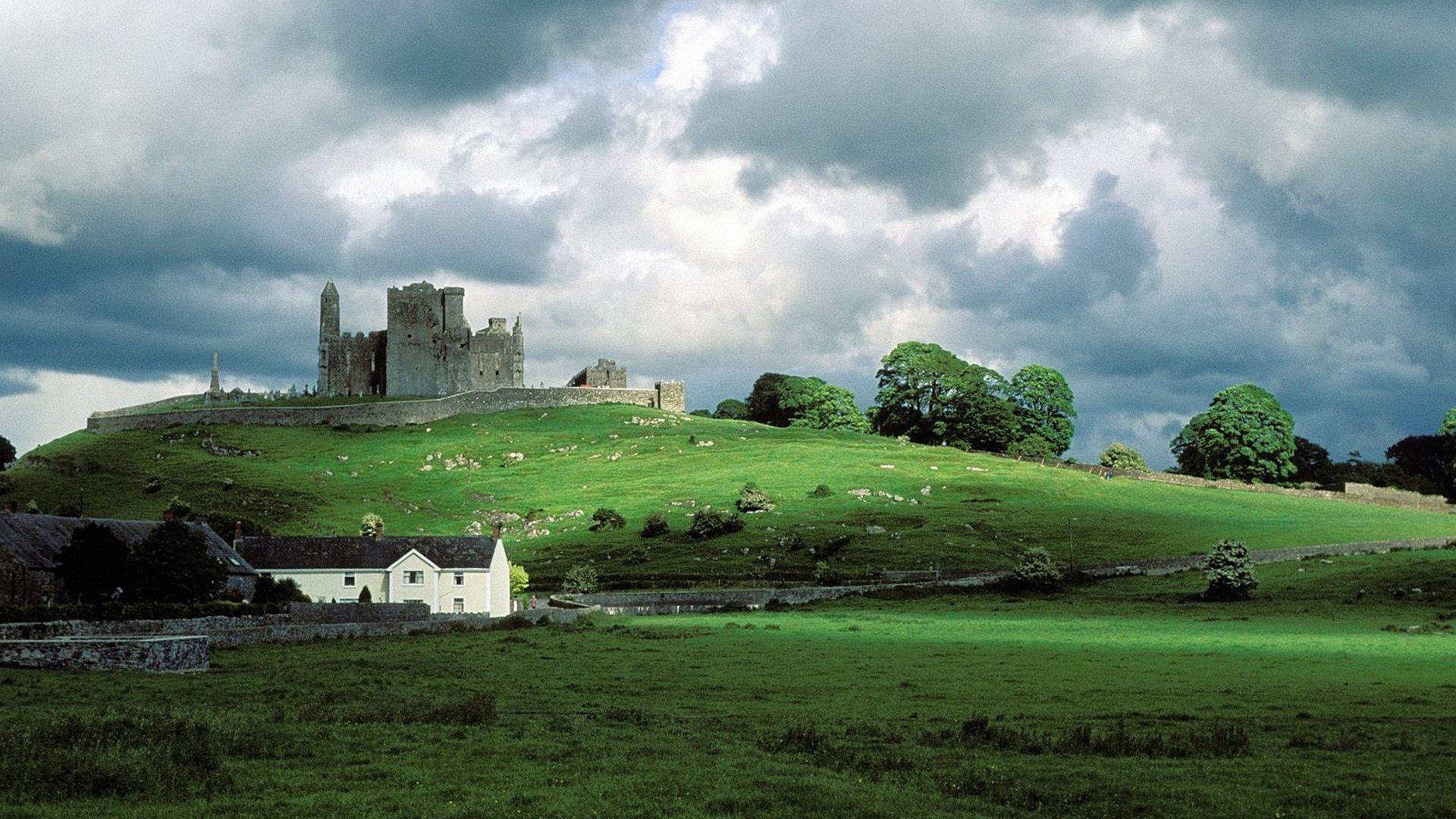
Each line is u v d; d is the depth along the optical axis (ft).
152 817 104.58
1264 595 414.41
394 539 442.50
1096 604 413.39
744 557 533.55
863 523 580.30
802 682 213.25
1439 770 133.49
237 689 187.93
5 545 305.73
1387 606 381.19
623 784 120.16
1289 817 112.37
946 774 129.18
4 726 137.49
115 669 205.46
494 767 128.57
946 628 337.72
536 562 545.85
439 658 242.78
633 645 277.64
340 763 129.18
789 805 113.60
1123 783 125.08
